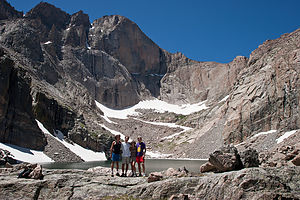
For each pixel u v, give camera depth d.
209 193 12.56
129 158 18.48
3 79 48.72
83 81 149.88
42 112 68.25
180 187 13.36
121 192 14.37
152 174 15.14
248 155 15.46
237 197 11.61
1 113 48.16
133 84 179.38
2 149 44.16
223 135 81.44
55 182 15.09
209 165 16.28
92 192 14.48
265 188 11.66
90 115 114.81
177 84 192.75
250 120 76.56
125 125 127.25
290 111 67.38
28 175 16.05
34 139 56.31
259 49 107.44
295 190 12.11
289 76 70.69
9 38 109.12
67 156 60.56
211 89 177.12
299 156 19.34
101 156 76.62
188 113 159.50
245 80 90.88
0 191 14.20
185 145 95.19
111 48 184.75
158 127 125.44
